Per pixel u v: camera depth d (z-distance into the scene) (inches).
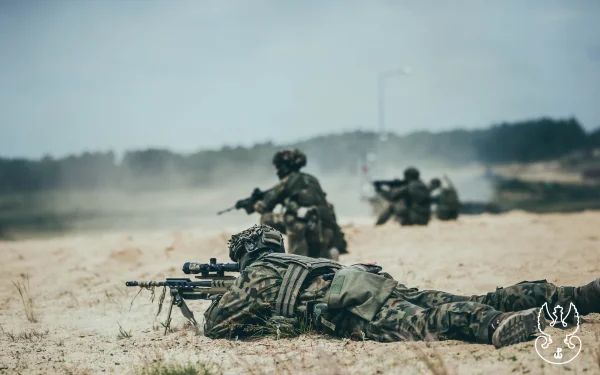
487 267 674.8
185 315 439.2
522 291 378.9
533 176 6161.4
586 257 730.2
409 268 680.4
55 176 4795.8
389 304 380.8
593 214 1357.0
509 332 341.4
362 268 394.6
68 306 568.1
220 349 390.3
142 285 449.4
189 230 1117.7
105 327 486.6
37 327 496.4
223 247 861.2
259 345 392.2
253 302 405.7
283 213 649.6
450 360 326.6
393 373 316.2
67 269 755.4
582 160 7367.1
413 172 1115.3
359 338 385.7
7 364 387.5
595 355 320.5
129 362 380.5
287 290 401.7
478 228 1047.6
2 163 4731.8
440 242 904.3
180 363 364.8
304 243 642.8
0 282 714.2
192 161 5531.5
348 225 1076.5
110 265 780.0
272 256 417.1
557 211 3110.2
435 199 1277.1
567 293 373.1
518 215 1412.4
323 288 398.0
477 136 7682.1
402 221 1106.1
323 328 398.3
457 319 358.3
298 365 341.7
